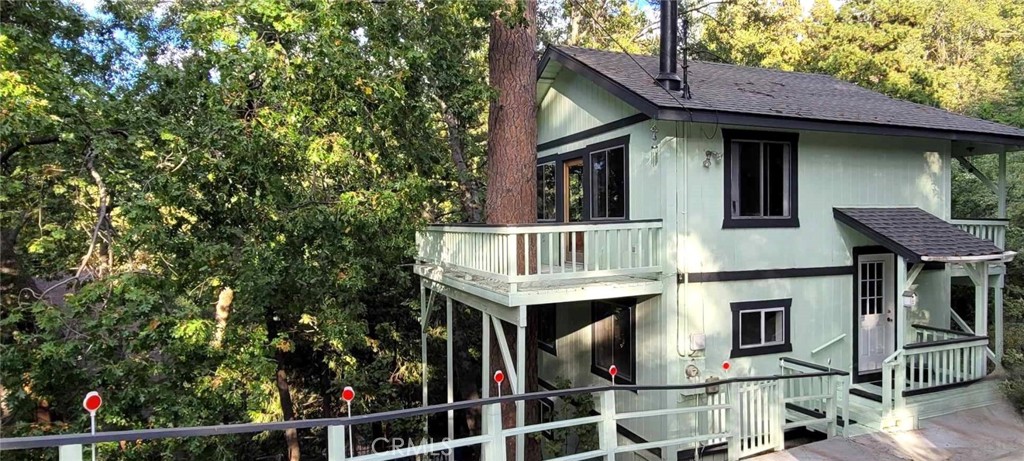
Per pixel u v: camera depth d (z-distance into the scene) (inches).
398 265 449.4
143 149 261.3
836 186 333.1
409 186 283.0
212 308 318.0
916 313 364.8
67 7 309.3
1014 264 444.5
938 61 1243.8
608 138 351.6
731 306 306.0
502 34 346.6
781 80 416.8
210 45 253.0
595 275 278.4
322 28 256.4
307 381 544.1
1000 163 391.9
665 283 296.5
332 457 149.8
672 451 291.1
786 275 319.0
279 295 365.4
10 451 230.8
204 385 281.0
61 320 224.2
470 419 565.9
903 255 288.8
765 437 258.4
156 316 237.8
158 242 248.4
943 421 285.6
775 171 318.3
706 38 957.2
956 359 311.3
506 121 346.6
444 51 348.8
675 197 293.6
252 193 278.5
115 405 243.6
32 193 266.7
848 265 336.2
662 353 299.3
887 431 273.9
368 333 523.2
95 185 263.7
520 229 262.1
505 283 292.5
